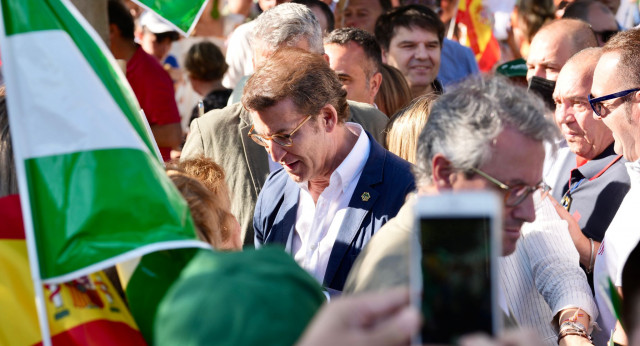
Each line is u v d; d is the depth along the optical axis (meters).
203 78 6.47
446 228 1.23
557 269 3.04
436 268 1.23
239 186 4.21
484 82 2.25
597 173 3.90
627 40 3.40
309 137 3.29
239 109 4.36
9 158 2.34
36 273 2.02
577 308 2.98
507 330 2.36
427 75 5.78
